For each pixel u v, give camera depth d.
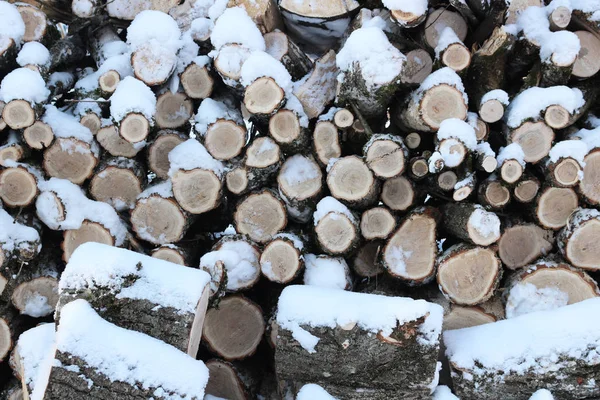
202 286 1.79
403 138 2.06
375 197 2.01
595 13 2.01
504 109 1.97
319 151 2.05
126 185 2.14
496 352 1.82
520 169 1.92
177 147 2.10
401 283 2.08
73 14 2.27
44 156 2.09
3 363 2.04
